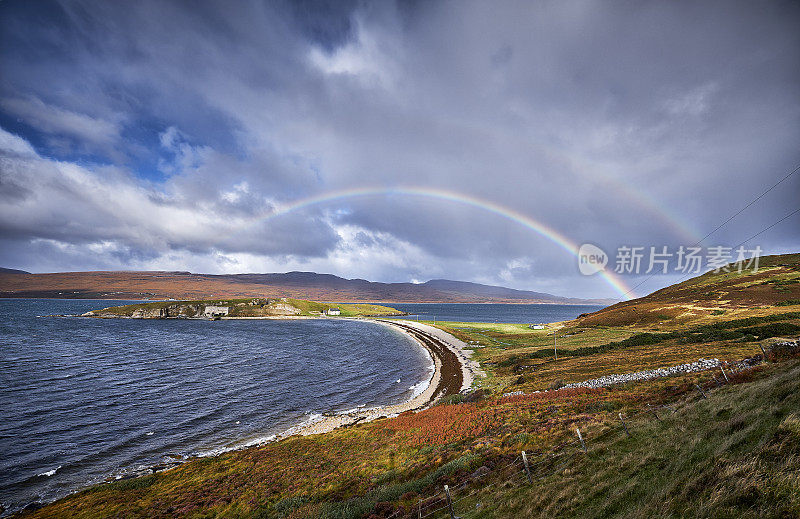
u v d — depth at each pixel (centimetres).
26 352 10275
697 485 1041
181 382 7356
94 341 13212
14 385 6781
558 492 1488
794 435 1017
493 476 2036
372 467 2900
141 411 5512
